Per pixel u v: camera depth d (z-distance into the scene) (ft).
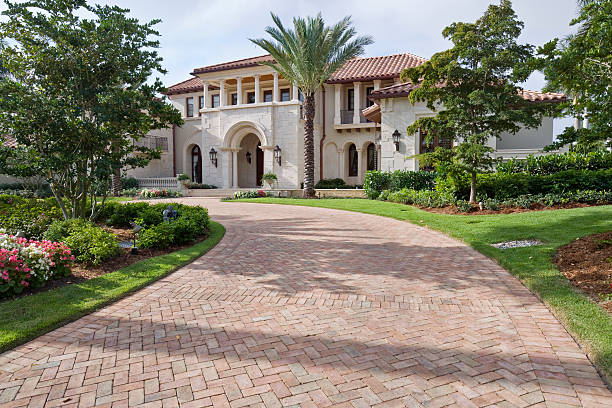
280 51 69.67
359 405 9.33
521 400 9.44
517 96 38.75
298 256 25.35
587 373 10.58
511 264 21.04
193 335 13.29
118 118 28.84
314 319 14.66
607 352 11.13
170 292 18.01
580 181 41.34
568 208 38.19
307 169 74.23
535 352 11.84
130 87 31.12
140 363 11.39
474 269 21.47
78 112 27.89
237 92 93.45
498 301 16.38
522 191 43.04
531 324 13.93
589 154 43.88
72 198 31.86
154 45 31.30
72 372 10.89
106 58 29.45
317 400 9.55
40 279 17.92
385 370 10.93
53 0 28.35
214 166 93.91
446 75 40.81
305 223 40.19
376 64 94.02
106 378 10.57
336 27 68.64
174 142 106.22
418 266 22.39
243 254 26.04
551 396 9.58
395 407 9.24
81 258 21.97
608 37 17.57
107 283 18.75
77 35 28.22
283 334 13.34
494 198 44.47
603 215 31.58
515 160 48.16
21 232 26.43
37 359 11.60
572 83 19.25
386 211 46.96
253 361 11.48
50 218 32.53
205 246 27.86
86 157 30.12
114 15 29.04
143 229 28.02
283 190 79.82
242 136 93.30
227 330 13.70
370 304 16.25
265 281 19.74
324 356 11.76
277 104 86.69
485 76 39.24
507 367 11.00
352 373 10.79
